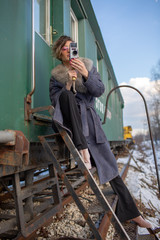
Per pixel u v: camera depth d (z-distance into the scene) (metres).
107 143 1.82
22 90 1.65
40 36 2.33
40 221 1.50
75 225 1.92
